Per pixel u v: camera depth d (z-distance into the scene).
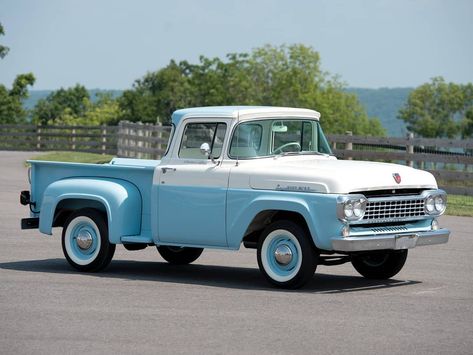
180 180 19.56
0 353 13.01
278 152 19.69
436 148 40.97
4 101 129.62
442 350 13.20
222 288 18.61
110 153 77.81
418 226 19.05
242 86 111.62
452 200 39.75
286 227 18.27
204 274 20.73
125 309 16.23
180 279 19.88
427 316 15.69
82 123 164.38
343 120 114.56
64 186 20.88
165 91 140.62
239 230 18.75
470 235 29.06
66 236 20.94
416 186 18.89
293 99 111.56
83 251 20.81
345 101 118.88
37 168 21.73
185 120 19.88
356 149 44.97
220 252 24.94
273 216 19.11
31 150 84.62
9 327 14.73
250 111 19.44
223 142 19.30
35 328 14.65
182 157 19.83
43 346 13.42
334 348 13.29
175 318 15.43
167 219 19.72
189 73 154.25
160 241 19.91
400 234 18.28
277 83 110.88
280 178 18.31
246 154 19.20
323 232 17.67
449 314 15.91
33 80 131.88
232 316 15.60
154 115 139.75
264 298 17.39
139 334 14.20
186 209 19.45
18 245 25.53
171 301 17.05
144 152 58.41
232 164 19.11
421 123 192.38
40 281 19.34
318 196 17.75
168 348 13.27
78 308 16.33
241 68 114.56
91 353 12.99
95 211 20.67
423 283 19.52
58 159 65.69
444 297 17.67
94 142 79.56
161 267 21.89
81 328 14.65
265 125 19.62
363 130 121.19
